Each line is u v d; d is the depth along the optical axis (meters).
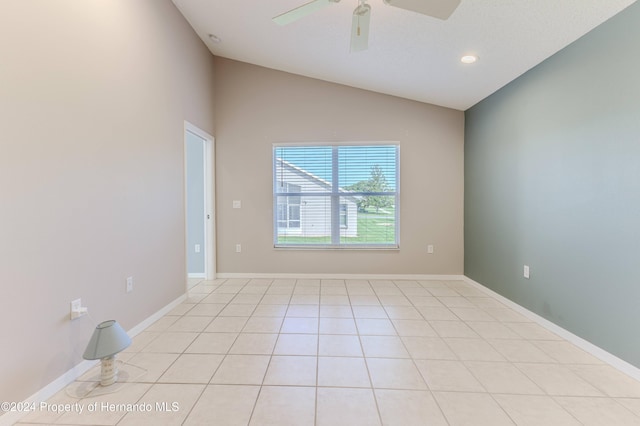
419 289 3.59
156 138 2.64
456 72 2.96
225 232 4.08
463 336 2.34
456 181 3.98
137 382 1.74
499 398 1.60
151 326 2.53
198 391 1.66
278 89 4.01
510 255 2.98
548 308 2.47
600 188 1.99
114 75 2.11
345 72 3.56
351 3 2.30
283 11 2.64
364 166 4.05
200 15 3.03
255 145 4.04
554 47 2.30
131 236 2.31
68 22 1.73
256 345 2.19
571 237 2.23
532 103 2.66
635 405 1.54
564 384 1.72
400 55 2.84
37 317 1.54
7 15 1.40
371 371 1.86
